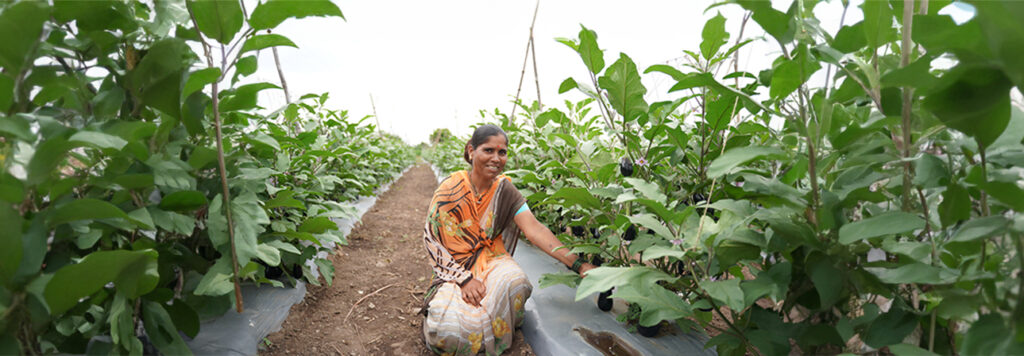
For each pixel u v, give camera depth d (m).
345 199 4.35
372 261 3.29
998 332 0.69
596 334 1.82
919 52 1.00
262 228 1.40
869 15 0.86
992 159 0.84
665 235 1.24
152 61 1.04
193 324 1.38
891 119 0.90
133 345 1.12
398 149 10.37
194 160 1.24
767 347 1.04
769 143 1.40
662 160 2.15
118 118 1.15
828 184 1.09
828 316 1.05
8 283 0.83
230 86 1.33
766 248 1.02
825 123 0.91
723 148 1.56
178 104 1.10
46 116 0.98
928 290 0.95
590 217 1.99
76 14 1.05
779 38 0.93
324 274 2.38
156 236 1.34
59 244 1.08
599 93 1.68
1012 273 0.79
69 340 1.13
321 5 1.06
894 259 1.10
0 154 0.89
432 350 1.87
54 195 0.95
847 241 0.80
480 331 1.76
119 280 0.97
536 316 1.99
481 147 1.85
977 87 0.63
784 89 1.03
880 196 0.92
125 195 1.12
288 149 2.66
